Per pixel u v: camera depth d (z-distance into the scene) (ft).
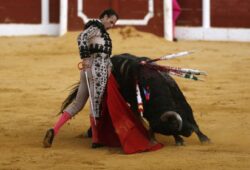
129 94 44.96
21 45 105.60
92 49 44.14
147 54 98.84
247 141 45.78
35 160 40.63
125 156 41.57
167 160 40.11
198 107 59.41
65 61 91.35
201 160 39.96
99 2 116.16
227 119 53.62
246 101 62.64
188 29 120.06
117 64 45.34
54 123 52.85
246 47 109.81
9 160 40.73
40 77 78.43
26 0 118.21
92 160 40.50
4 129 50.37
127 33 112.57
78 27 115.44
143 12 116.06
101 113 44.39
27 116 55.83
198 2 119.75
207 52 101.71
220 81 75.72
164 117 41.75
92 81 44.14
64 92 68.54
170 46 107.86
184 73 44.88
